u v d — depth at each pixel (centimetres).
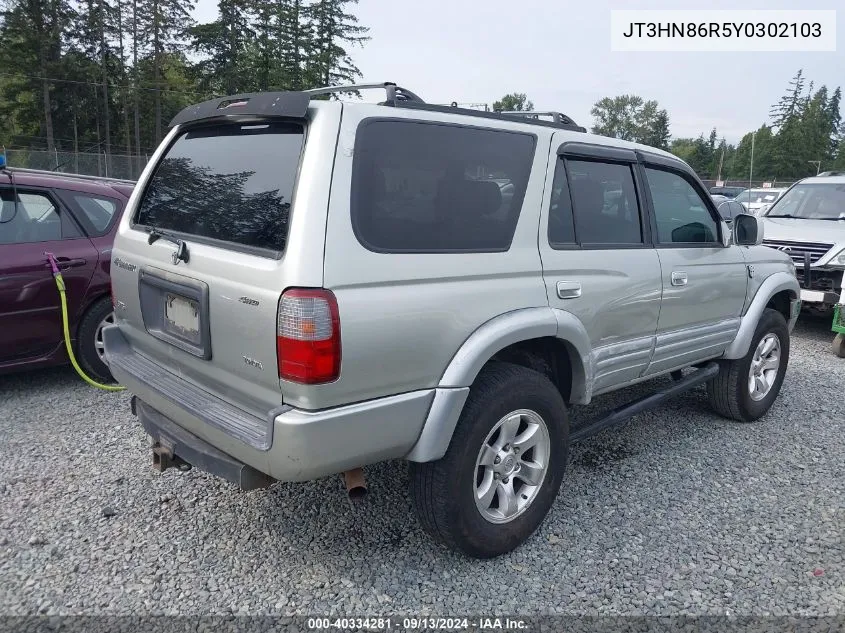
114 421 446
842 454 430
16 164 2923
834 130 10462
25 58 4856
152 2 5047
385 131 259
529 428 307
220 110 286
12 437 418
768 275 479
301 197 237
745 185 4947
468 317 272
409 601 274
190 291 271
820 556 312
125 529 320
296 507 345
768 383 490
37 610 262
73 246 492
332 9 5034
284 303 230
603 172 351
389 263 249
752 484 384
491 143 294
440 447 267
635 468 402
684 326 402
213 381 275
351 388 241
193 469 381
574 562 304
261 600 272
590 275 328
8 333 464
